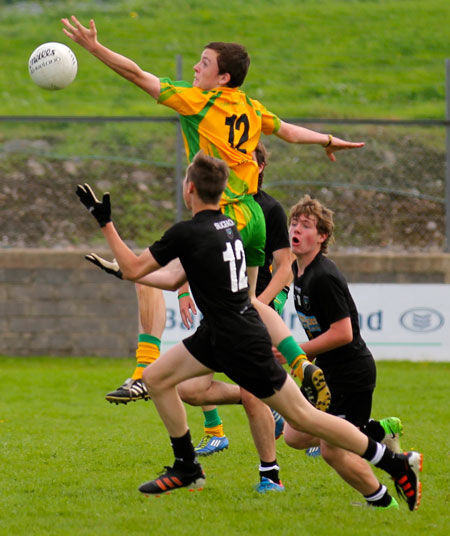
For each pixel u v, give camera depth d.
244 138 19.28
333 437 16.03
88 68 74.06
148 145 58.34
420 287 42.59
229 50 19.11
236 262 15.99
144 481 20.31
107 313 43.62
